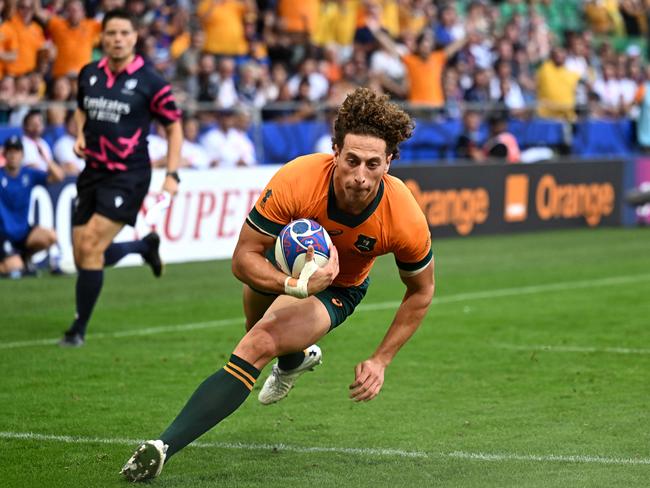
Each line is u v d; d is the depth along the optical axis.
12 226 42.72
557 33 87.88
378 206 17.33
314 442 20.23
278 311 17.61
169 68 57.34
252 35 62.75
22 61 50.84
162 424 21.64
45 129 46.25
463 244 55.72
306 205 17.17
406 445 19.98
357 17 68.50
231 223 48.66
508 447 19.80
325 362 28.05
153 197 45.16
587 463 18.67
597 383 25.41
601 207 65.31
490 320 34.50
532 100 72.69
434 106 60.78
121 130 29.69
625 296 39.72
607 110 72.38
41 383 25.38
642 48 90.94
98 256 29.95
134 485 17.30
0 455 19.25
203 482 17.50
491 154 62.50
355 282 18.70
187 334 32.03
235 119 53.22
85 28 52.19
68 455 19.27
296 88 62.12
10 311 35.69
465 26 75.62
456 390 24.75
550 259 50.47
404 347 29.97
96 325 33.34
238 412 22.64
